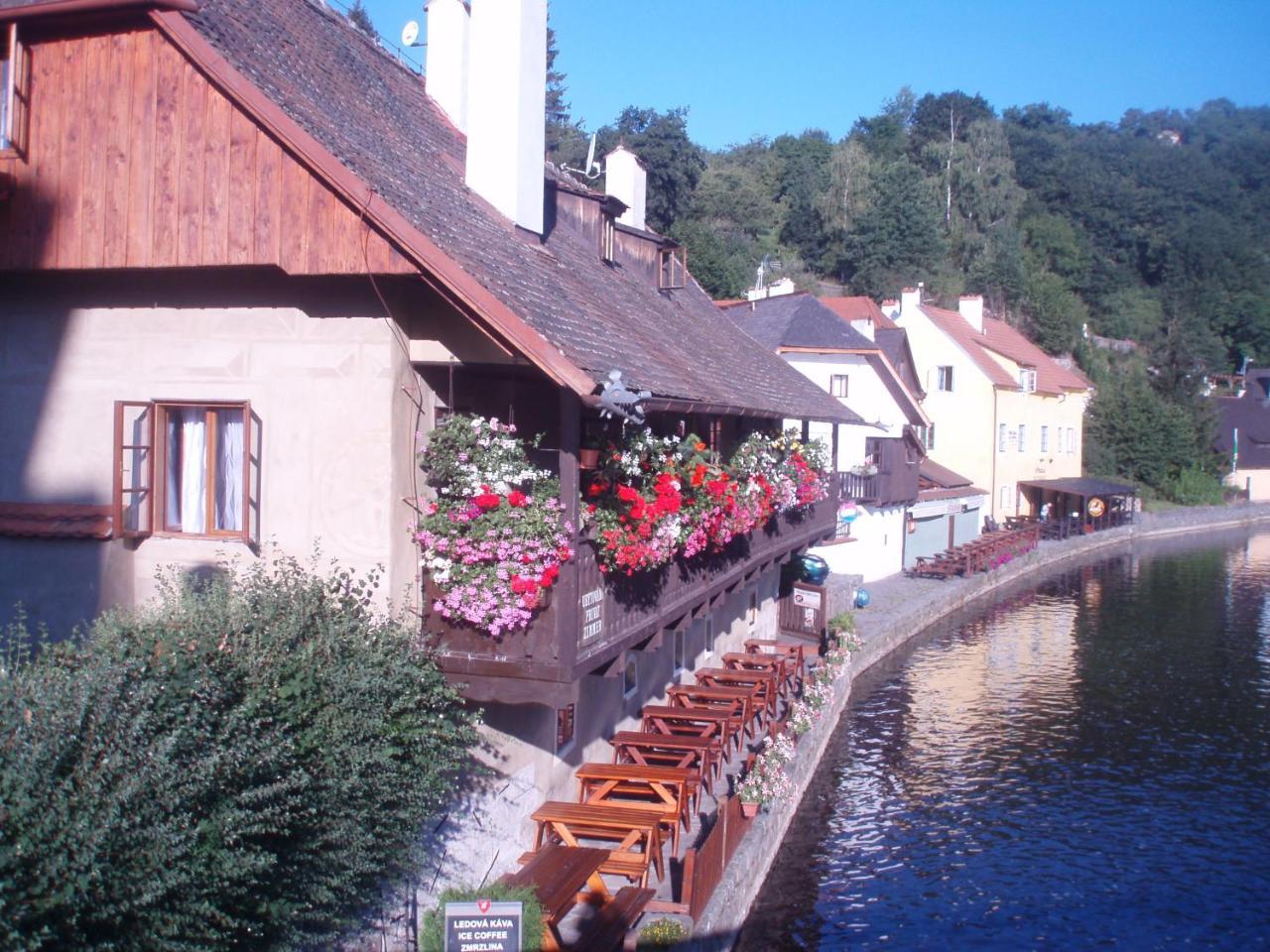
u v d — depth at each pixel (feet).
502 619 28.09
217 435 30.94
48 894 16.16
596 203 54.54
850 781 62.59
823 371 121.60
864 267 262.67
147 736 18.58
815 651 79.97
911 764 66.03
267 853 20.29
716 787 48.21
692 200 213.05
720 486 39.11
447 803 30.71
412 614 29.55
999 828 56.18
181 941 18.35
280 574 27.48
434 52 47.98
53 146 29.78
